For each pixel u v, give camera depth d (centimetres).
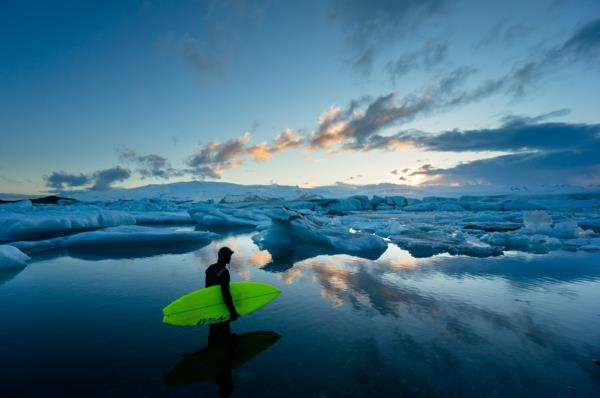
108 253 1181
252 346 385
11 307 551
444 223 2614
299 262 962
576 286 667
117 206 5694
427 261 965
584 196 7906
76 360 354
